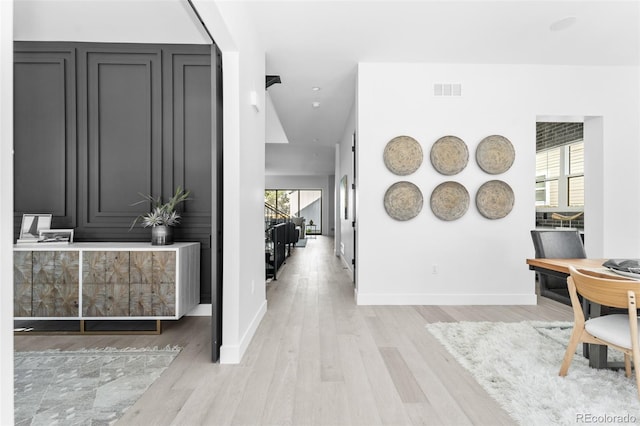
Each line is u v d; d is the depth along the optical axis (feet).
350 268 18.37
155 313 8.89
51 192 10.39
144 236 10.55
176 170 10.71
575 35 10.07
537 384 6.20
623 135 12.22
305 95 15.11
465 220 12.05
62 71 10.41
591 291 5.74
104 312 8.84
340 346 8.17
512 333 8.87
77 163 10.46
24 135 10.38
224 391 6.10
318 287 14.80
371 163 12.08
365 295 11.96
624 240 12.18
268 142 25.62
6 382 2.37
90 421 5.23
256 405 5.65
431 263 12.06
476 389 6.15
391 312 11.03
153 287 8.89
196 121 10.73
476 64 12.09
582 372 6.61
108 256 8.84
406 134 12.07
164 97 10.68
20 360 7.44
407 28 9.69
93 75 10.52
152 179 10.66
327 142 25.59
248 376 6.67
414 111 12.05
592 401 5.62
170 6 8.69
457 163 11.96
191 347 8.18
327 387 6.23
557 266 7.24
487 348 7.89
